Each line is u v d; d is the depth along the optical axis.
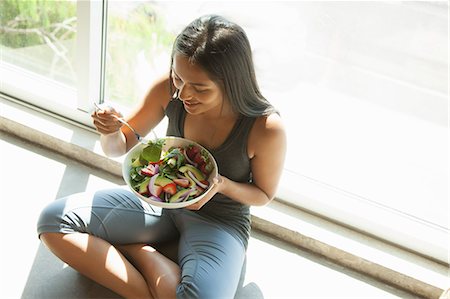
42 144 1.98
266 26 1.62
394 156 1.69
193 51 1.23
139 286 1.42
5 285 1.52
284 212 1.80
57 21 1.86
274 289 1.62
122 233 1.51
